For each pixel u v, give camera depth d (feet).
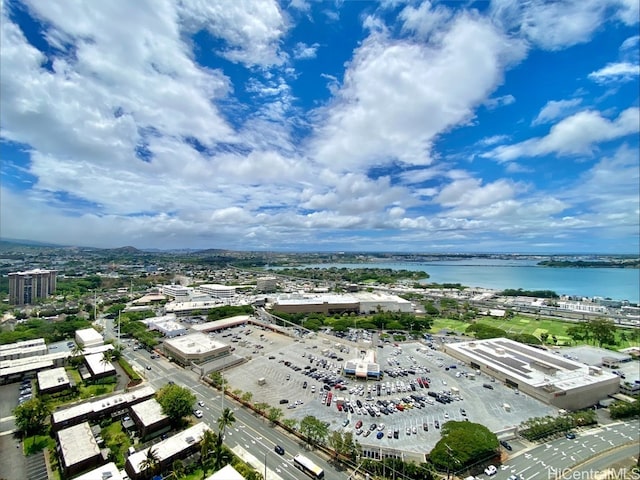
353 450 345.92
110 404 429.38
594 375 539.29
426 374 580.71
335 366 611.06
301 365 613.11
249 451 360.89
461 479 324.80
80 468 324.60
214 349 628.69
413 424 418.92
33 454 354.54
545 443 389.39
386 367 611.88
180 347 638.53
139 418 391.86
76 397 483.51
